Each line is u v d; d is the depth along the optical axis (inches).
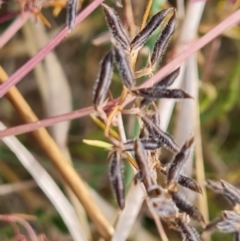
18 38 16.9
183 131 13.8
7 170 16.4
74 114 9.9
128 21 12.2
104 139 17.0
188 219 9.4
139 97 9.4
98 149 17.0
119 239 12.0
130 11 12.3
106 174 16.8
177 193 9.2
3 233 15.0
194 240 9.4
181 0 13.6
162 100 12.4
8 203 16.7
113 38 9.5
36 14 11.0
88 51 17.8
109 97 9.9
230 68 17.8
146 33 9.6
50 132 14.5
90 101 18.0
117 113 9.6
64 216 12.8
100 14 16.6
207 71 16.2
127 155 9.7
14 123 17.3
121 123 9.7
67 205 12.8
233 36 15.7
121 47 9.3
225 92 17.4
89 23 16.7
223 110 16.8
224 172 17.0
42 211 15.9
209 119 16.8
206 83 16.3
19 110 12.0
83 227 14.1
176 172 9.3
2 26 15.5
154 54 9.8
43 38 15.7
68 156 14.6
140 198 11.9
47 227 15.7
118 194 9.5
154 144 9.5
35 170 12.7
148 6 10.1
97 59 17.8
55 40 10.2
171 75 9.6
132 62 9.5
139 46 9.6
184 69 13.2
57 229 15.7
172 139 9.6
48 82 15.1
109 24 9.5
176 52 12.9
